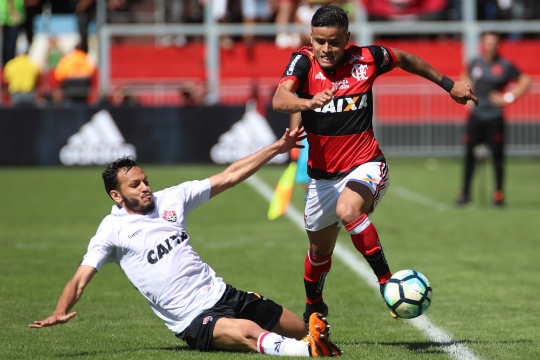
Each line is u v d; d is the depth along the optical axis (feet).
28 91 196.95
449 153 204.64
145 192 48.75
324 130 53.62
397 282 49.24
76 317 61.98
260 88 203.41
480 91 131.95
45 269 82.64
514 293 71.92
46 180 168.76
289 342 46.80
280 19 233.76
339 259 89.40
